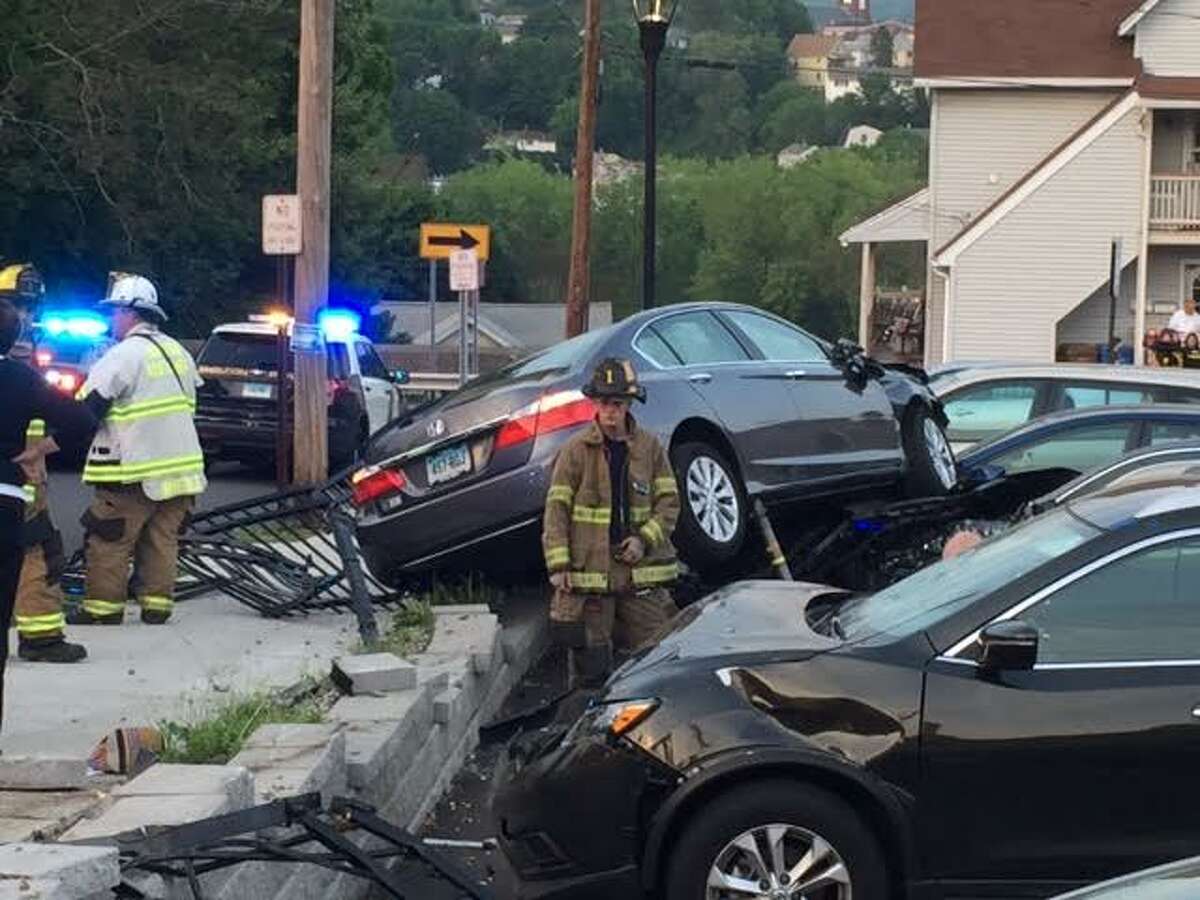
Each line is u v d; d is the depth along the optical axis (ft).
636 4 68.69
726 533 35.04
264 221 56.90
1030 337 136.36
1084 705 19.49
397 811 24.63
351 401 73.77
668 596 30.19
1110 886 11.85
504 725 24.29
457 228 76.28
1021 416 49.98
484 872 23.71
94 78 117.08
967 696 19.63
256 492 69.05
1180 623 19.83
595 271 323.16
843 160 306.76
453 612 34.35
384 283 200.13
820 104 354.54
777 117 351.46
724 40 344.28
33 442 28.48
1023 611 19.99
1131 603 19.90
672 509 29.35
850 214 297.12
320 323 58.29
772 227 305.12
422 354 167.32
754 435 36.32
